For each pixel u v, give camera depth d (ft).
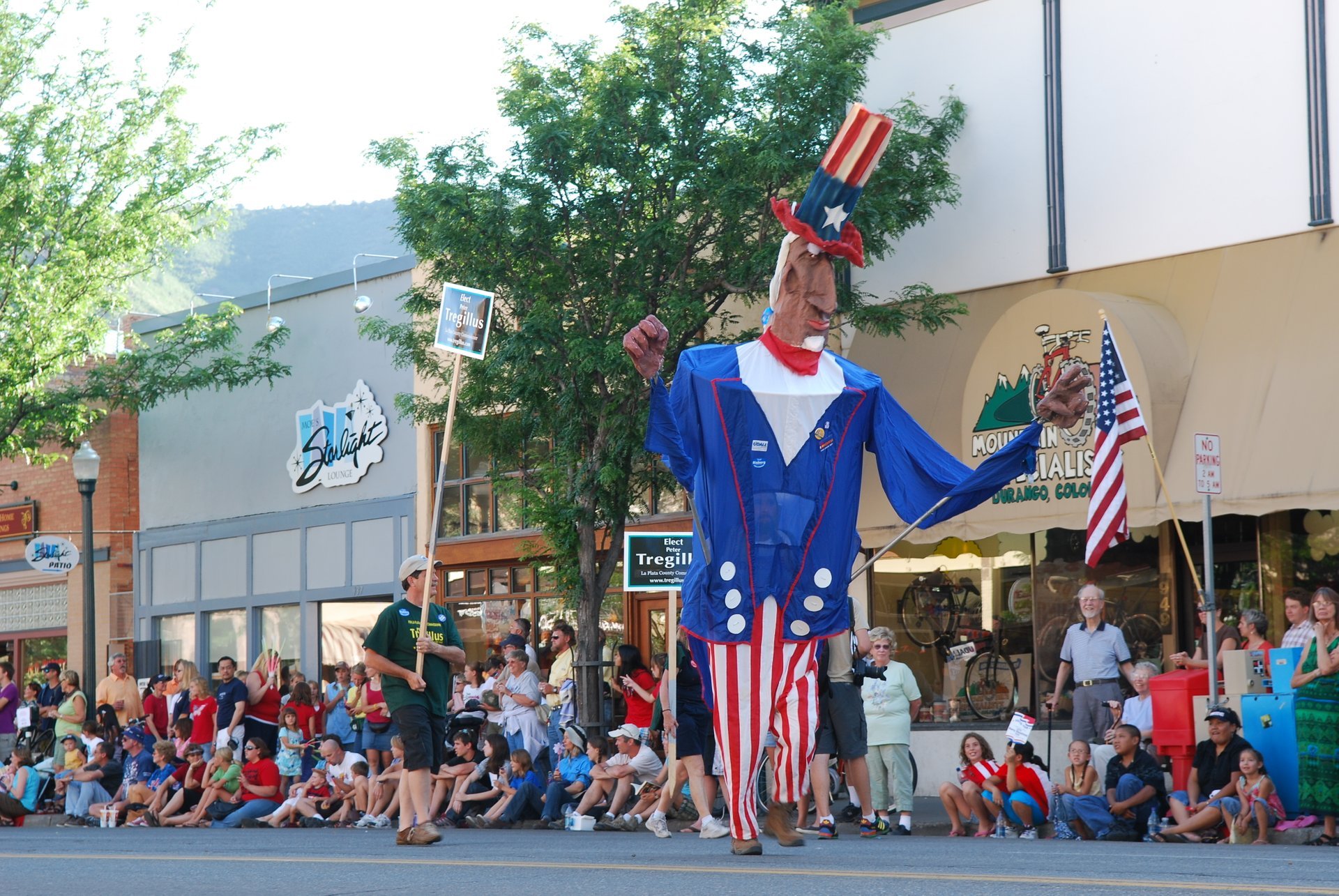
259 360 78.28
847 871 20.42
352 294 77.20
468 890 18.42
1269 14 49.39
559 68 53.21
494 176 52.31
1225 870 21.49
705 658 22.49
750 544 21.75
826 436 22.02
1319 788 34.96
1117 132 52.39
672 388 22.20
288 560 79.41
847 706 37.29
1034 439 22.12
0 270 75.66
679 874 20.24
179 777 57.67
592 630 53.42
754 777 23.16
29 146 76.28
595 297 52.65
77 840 39.40
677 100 52.11
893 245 57.31
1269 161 49.08
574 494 52.65
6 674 73.51
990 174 55.21
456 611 71.31
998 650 53.57
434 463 72.74
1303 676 35.76
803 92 51.11
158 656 85.76
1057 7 53.83
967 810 40.65
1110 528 41.39
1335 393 45.37
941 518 22.39
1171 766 40.86
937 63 56.80
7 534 91.66
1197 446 39.42
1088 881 18.40
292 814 52.54
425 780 32.60
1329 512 48.03
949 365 54.39
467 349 33.96
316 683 77.51
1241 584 49.60
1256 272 48.80
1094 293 50.42
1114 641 44.19
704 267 53.47
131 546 87.56
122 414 87.86
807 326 21.89
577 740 47.11
